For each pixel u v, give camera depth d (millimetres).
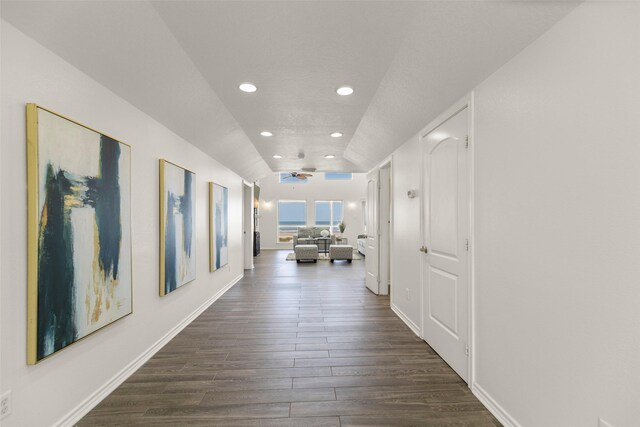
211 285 4398
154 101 2490
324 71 2287
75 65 1806
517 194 1705
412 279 3348
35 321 1513
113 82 2080
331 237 11773
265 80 2436
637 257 1101
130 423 1816
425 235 2990
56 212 1640
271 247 12570
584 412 1305
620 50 1151
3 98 1404
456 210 2385
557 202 1437
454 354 2426
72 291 1750
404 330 3336
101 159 2004
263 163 6172
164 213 2855
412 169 3334
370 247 5289
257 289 5297
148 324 2668
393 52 2033
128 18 1660
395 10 1620
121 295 2215
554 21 1430
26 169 1504
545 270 1509
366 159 4949
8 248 1426
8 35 1425
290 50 2010
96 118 2004
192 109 2891
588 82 1278
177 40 1929
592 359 1268
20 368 1480
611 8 1186
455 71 2029
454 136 2418
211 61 2150
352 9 1621
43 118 1556
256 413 1916
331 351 2805
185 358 2666
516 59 1706
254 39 1888
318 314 3902
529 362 1618
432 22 1688
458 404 2010
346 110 3102
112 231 2113
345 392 2146
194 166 3707
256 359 2645
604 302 1218
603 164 1218
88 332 1875
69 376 1784
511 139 1756
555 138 1447
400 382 2271
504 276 1821
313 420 1854
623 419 1152
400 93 2623
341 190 12742
